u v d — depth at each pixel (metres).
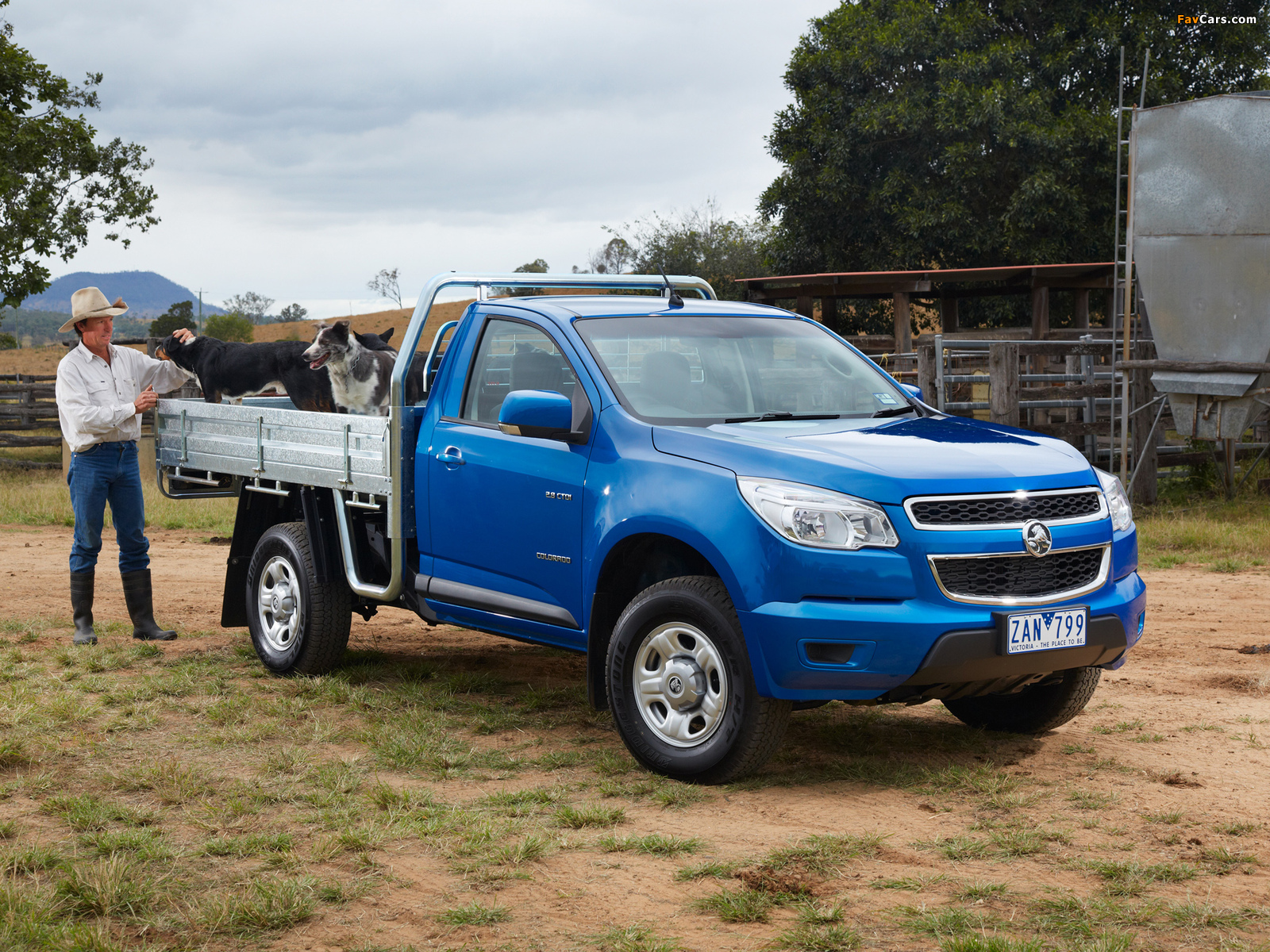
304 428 6.68
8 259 28.41
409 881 3.88
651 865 4.01
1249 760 5.12
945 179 28.39
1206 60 28.41
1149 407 14.34
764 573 4.56
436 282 6.36
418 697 6.31
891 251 29.78
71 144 29.78
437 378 6.27
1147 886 3.75
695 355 5.68
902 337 21.08
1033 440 5.29
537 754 5.38
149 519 14.55
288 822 4.45
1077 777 4.96
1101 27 27.14
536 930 3.51
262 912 3.56
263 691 6.57
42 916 3.55
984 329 21.58
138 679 6.80
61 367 7.70
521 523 5.59
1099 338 17.98
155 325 85.44
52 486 18.47
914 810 4.57
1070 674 5.30
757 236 44.91
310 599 6.70
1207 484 15.41
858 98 29.12
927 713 6.10
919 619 4.44
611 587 5.27
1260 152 12.56
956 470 4.70
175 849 4.16
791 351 5.98
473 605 5.88
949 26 27.83
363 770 5.12
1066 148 26.19
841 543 4.50
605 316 5.79
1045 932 3.42
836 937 3.38
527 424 5.16
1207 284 13.12
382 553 6.66
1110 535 4.93
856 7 30.39
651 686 5.01
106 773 4.98
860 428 5.27
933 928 3.43
